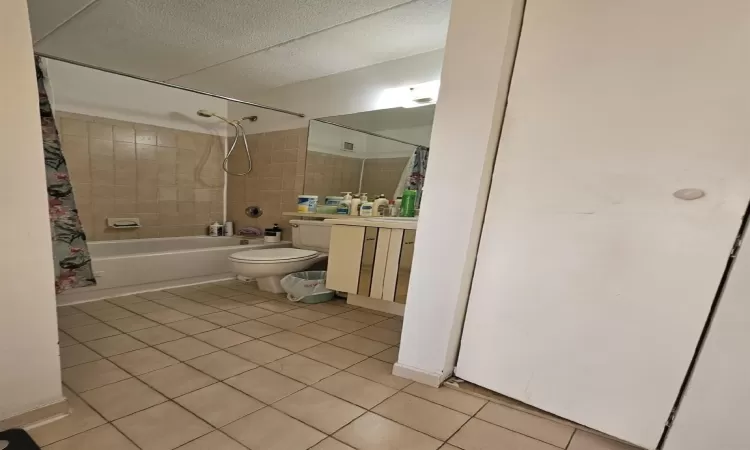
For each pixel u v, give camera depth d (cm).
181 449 100
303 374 147
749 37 92
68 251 187
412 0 174
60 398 112
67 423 108
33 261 103
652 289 109
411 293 149
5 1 91
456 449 109
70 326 182
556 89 120
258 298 248
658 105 104
